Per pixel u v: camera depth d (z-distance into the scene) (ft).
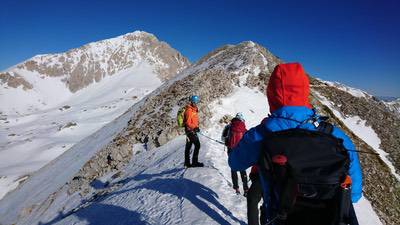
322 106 125.39
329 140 9.72
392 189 90.12
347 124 133.49
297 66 10.71
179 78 165.37
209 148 55.11
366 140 126.62
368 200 81.35
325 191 9.15
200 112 74.59
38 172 152.05
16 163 357.61
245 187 34.24
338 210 9.07
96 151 110.01
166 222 28.94
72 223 41.29
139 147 79.25
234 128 32.09
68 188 87.35
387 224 75.25
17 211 110.11
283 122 10.52
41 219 79.77
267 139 10.06
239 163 11.71
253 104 92.68
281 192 9.47
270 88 11.05
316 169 9.11
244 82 107.65
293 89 10.49
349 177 9.21
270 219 10.48
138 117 104.88
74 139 439.22
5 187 274.57
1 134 573.74
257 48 158.40
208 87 94.07
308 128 10.41
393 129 137.69
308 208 9.44
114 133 118.42
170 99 99.66
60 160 146.20
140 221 31.37
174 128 74.79
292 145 9.57
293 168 9.17
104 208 41.81
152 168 54.49
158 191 38.09
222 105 86.02
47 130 536.42
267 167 9.86
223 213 28.68
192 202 31.48
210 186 35.12
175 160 52.90
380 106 177.37
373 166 97.55
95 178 79.56
